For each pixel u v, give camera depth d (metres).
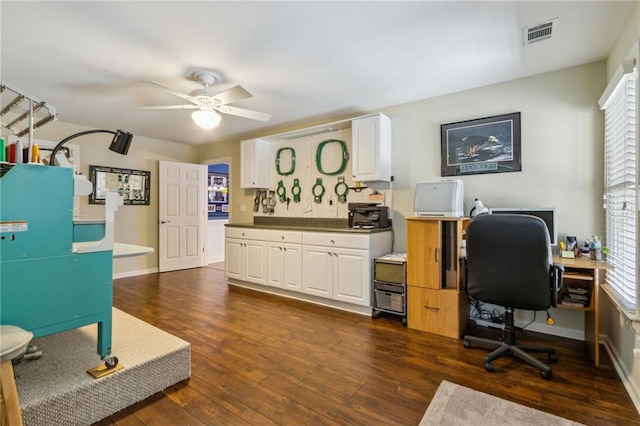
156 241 5.42
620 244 2.13
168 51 2.41
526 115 2.91
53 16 1.97
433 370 2.15
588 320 2.45
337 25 2.09
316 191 4.32
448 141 3.31
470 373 2.10
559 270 2.03
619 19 2.02
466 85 3.10
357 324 3.02
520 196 2.93
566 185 2.74
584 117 2.67
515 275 2.07
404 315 3.01
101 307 1.82
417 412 1.71
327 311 3.39
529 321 2.87
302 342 2.60
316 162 4.31
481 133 3.12
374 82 3.02
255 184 4.68
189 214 5.71
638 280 1.64
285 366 2.20
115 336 2.17
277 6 1.89
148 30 2.13
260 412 1.71
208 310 3.40
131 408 1.74
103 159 4.83
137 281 4.70
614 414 1.68
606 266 2.19
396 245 3.65
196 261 5.79
